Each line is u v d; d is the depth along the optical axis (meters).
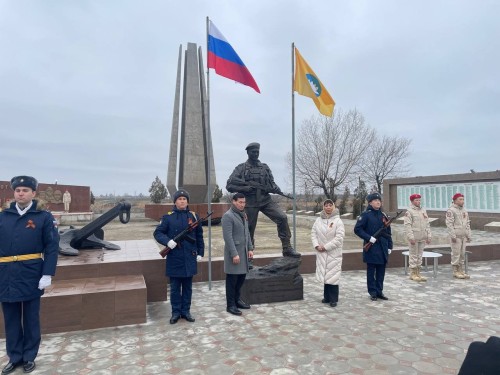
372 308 5.03
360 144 29.59
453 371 3.15
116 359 3.45
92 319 4.29
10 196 23.58
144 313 4.45
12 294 3.23
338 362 3.34
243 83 6.68
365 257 5.46
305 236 15.18
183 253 4.50
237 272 4.81
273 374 3.12
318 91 7.31
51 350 3.68
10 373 3.21
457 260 6.97
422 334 4.03
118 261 5.41
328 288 5.27
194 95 19.41
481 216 14.44
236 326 4.34
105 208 39.03
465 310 4.91
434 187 16.53
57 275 5.10
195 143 19.22
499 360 1.58
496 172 13.84
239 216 4.91
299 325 4.36
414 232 6.75
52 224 3.46
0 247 3.27
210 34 6.34
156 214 18.86
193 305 5.27
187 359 3.44
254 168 6.18
